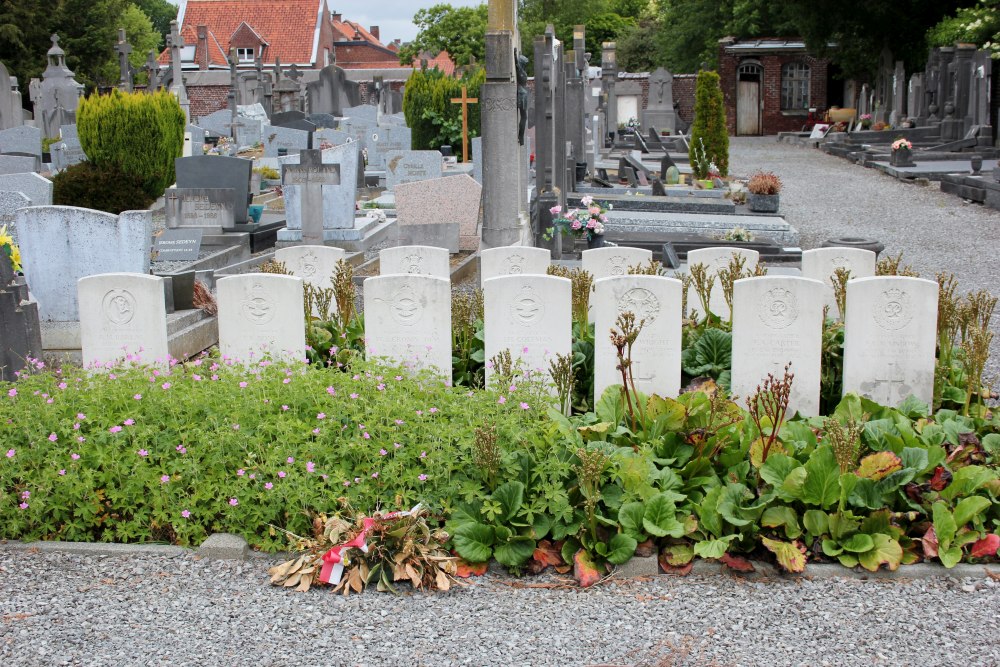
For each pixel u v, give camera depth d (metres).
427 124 32.84
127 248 10.23
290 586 5.45
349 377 6.85
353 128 29.92
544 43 16.66
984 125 33.50
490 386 7.06
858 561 5.57
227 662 4.71
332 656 4.76
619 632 4.99
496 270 9.96
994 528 5.80
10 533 5.93
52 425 6.12
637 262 9.79
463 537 5.60
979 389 7.52
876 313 7.34
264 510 5.78
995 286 14.11
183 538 5.85
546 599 5.33
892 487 5.74
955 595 5.32
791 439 6.25
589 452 5.81
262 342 8.04
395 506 5.80
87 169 18.53
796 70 52.47
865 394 7.47
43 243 10.09
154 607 5.22
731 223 18.02
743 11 51.69
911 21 43.97
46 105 34.97
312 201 15.16
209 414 6.20
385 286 7.79
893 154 30.80
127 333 7.91
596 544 5.59
